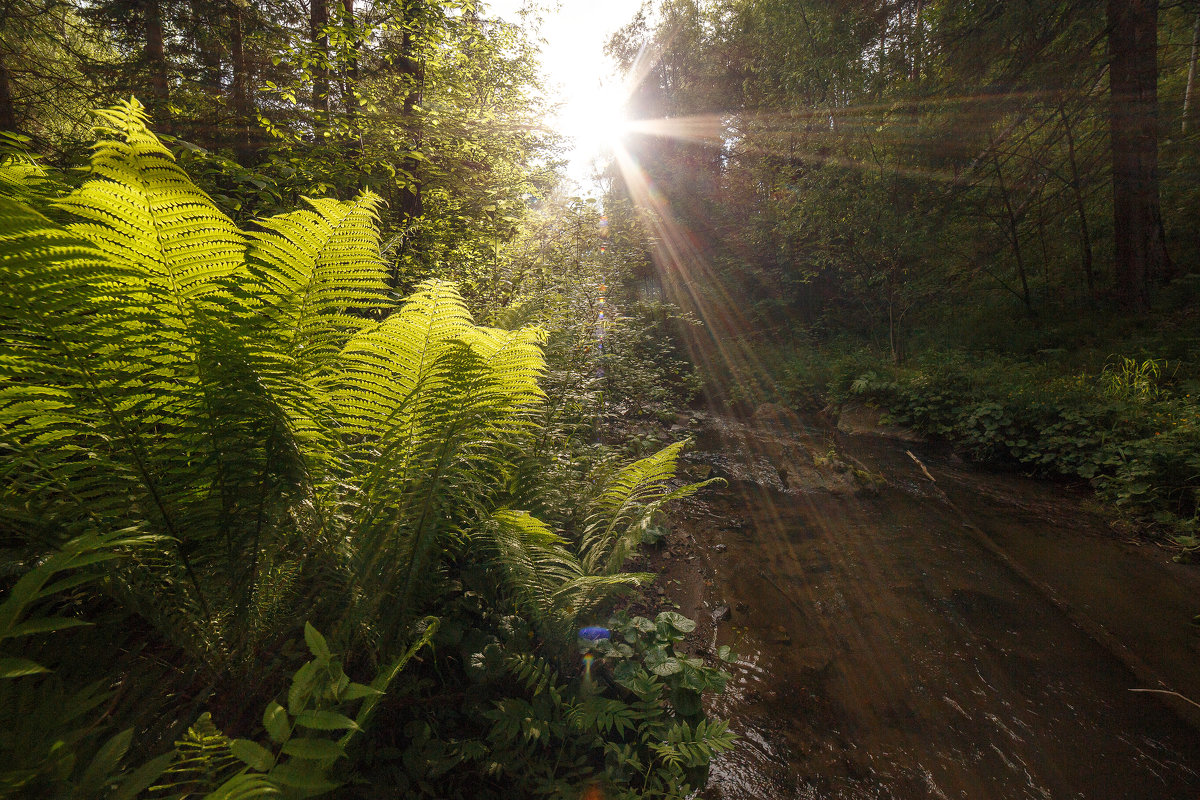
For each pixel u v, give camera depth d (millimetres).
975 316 10125
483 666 1542
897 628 2883
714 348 12109
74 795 686
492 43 6930
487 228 6289
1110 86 8195
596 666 1996
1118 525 4191
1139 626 2943
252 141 4922
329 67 4758
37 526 1018
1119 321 8031
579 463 3141
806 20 10227
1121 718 2301
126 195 965
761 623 2863
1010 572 3504
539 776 1470
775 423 7898
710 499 4672
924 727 2213
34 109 6027
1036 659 2666
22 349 955
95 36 6652
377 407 1438
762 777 1915
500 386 1483
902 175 9305
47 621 709
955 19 8352
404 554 1397
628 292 11945
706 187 18469
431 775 1275
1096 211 10203
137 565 1134
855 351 10539
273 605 1269
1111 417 5305
